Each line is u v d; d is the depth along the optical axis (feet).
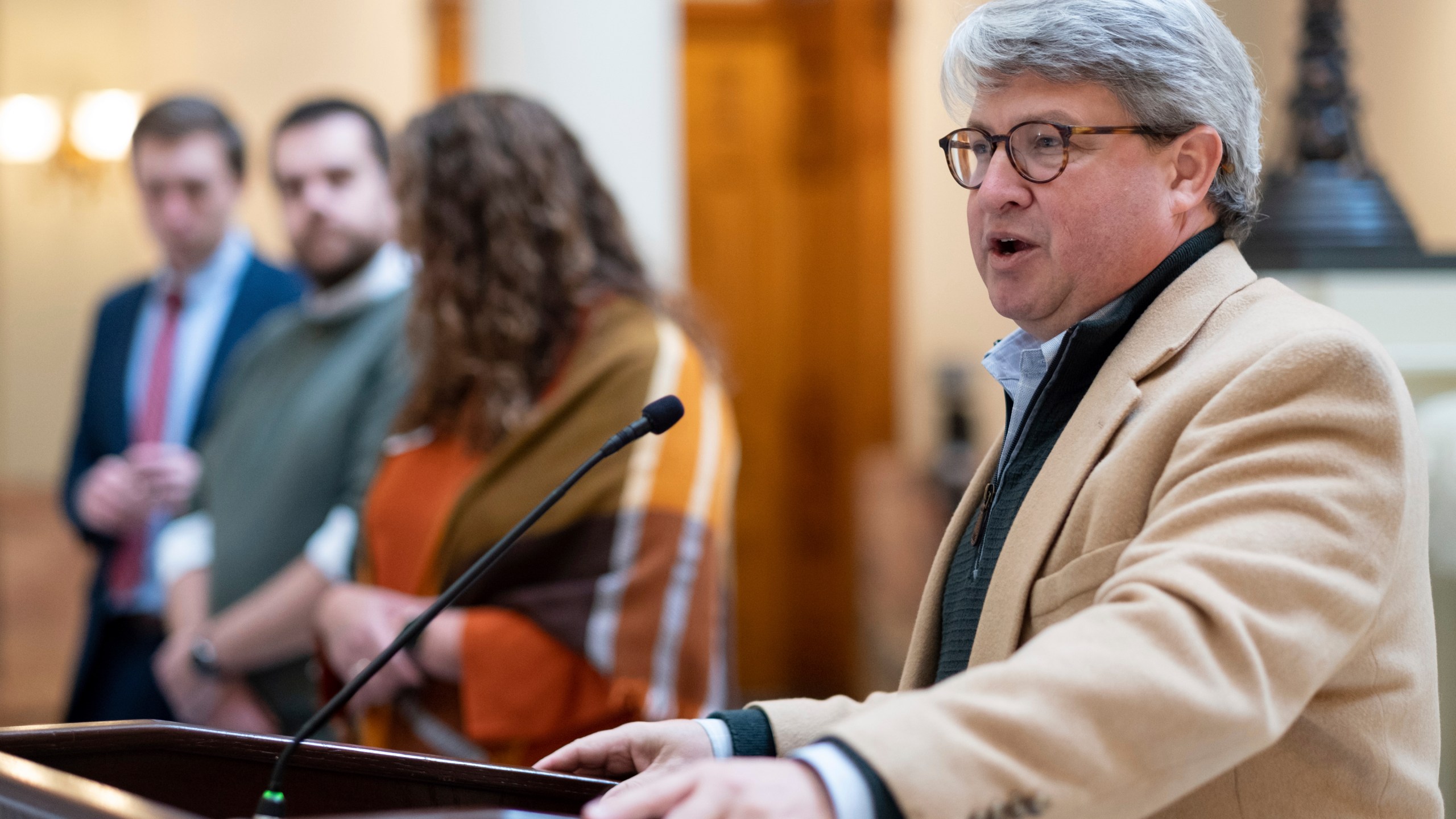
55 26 33.50
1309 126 13.48
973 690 4.27
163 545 14.40
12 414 34.24
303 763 5.57
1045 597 5.49
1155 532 4.82
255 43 31.94
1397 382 5.13
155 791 5.50
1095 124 5.74
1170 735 4.21
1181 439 5.16
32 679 30.48
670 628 10.44
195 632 13.09
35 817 4.16
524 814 4.10
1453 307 12.79
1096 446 5.57
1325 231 12.87
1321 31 13.60
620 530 10.52
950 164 6.24
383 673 10.48
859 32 32.86
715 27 33.58
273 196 31.32
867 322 33.35
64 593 31.96
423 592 10.86
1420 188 17.34
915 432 33.37
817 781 4.08
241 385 14.47
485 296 10.98
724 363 12.11
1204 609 4.38
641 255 11.91
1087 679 4.22
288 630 12.62
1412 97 17.49
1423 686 5.49
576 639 10.28
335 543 12.75
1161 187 5.81
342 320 13.88
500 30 19.63
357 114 14.12
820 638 33.91
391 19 31.50
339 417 13.30
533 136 11.23
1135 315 5.91
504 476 10.76
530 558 10.57
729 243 33.78
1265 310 5.58
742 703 33.63
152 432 16.78
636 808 4.06
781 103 33.83
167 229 16.80
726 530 11.27
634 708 10.22
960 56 6.01
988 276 6.12
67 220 34.55
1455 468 11.59
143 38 33.30
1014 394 6.57
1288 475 4.80
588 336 11.09
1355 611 4.58
